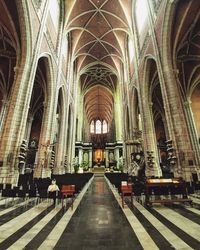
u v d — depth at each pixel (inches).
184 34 561.0
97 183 646.5
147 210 222.4
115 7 842.2
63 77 840.3
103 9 861.2
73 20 861.2
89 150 1620.3
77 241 125.2
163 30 480.7
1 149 389.4
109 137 1907.0
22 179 447.2
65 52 909.2
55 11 724.7
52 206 254.2
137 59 739.4
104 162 1600.6
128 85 917.8
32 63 482.6
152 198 315.9
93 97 1753.2
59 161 791.1
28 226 159.6
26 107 443.2
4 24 527.2
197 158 732.7
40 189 292.8
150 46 589.6
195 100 880.3
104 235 136.3
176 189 280.4
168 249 110.7
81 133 1518.2
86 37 1002.1
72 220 178.5
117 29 929.5
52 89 663.8
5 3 470.9
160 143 1157.1
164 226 156.2
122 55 1020.5
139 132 759.1
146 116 642.8
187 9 478.3
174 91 439.2
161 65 487.2
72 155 1025.5
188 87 821.9
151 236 132.9
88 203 271.7
